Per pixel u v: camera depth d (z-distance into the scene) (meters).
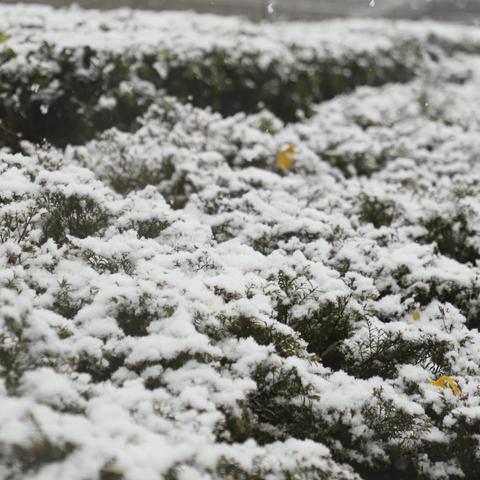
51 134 4.88
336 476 1.95
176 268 2.81
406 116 7.09
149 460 1.67
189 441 1.84
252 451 1.90
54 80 4.71
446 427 2.47
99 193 3.11
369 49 8.37
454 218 4.25
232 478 1.80
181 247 3.06
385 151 5.75
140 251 2.84
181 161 4.36
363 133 6.15
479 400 2.54
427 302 3.43
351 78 7.99
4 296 2.01
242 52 6.54
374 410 2.35
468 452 2.40
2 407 1.72
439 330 2.87
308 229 3.53
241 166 4.86
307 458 1.98
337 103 7.20
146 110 5.20
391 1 18.86
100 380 2.15
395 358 2.82
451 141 6.18
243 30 7.77
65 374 1.97
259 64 6.54
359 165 5.46
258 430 2.22
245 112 6.58
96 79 4.92
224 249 3.24
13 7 6.87
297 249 3.42
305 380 2.32
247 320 2.48
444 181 5.20
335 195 4.44
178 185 4.22
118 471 1.61
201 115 5.21
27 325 1.99
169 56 5.73
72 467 1.61
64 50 4.81
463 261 4.13
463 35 11.28
